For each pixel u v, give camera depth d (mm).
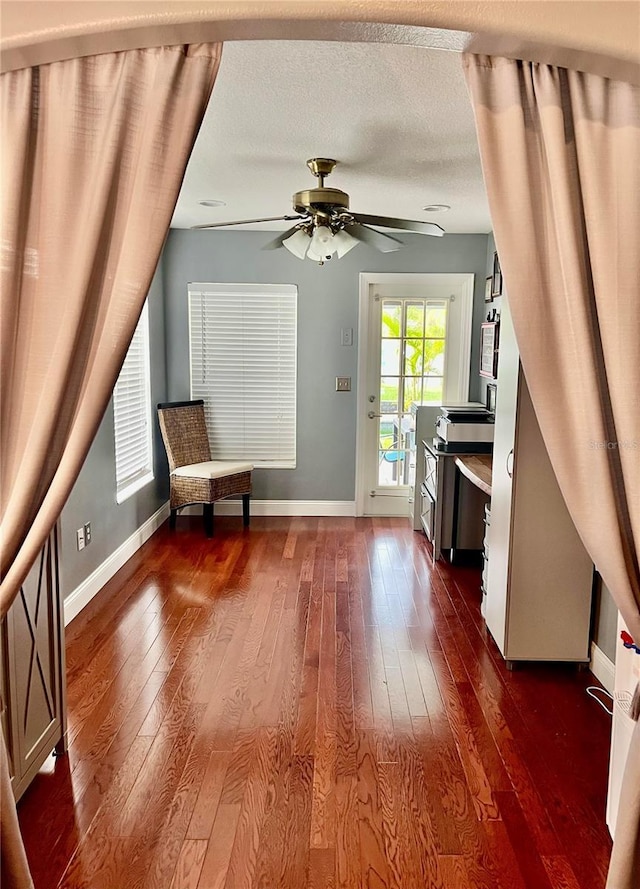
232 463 5148
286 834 1883
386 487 5488
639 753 1474
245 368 5309
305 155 3047
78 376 1398
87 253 1335
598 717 2523
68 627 3258
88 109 1355
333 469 5430
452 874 1751
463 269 5133
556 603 2814
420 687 2734
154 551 4500
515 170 1326
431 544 4664
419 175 3373
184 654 2988
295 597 3703
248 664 2902
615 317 1337
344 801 2023
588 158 1331
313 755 2254
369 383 5344
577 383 1349
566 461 1380
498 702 2625
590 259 1349
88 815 1947
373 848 1836
